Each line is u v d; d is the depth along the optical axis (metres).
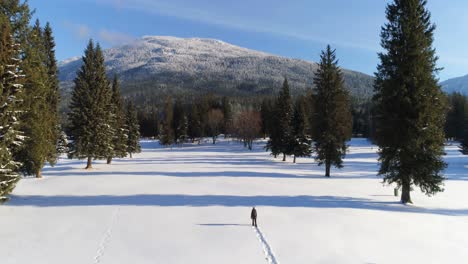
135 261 12.83
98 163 60.41
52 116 37.19
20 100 21.31
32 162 26.08
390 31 26.97
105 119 50.75
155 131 163.50
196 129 129.50
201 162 62.69
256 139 124.25
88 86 48.47
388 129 26.39
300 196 27.08
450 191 32.59
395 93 25.66
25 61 23.06
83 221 18.55
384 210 22.48
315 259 13.14
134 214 20.22
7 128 20.48
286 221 18.78
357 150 91.06
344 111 43.94
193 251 13.91
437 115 25.53
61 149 69.00
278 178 38.81
